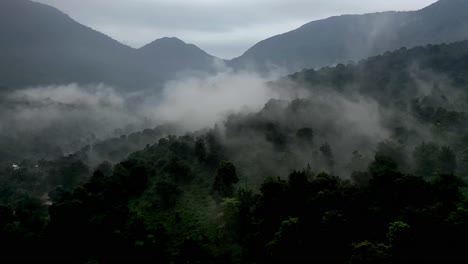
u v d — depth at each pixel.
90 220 78.38
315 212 67.12
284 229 63.78
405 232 53.94
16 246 74.94
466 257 50.28
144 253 72.62
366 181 79.31
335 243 61.25
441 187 65.56
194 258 69.75
